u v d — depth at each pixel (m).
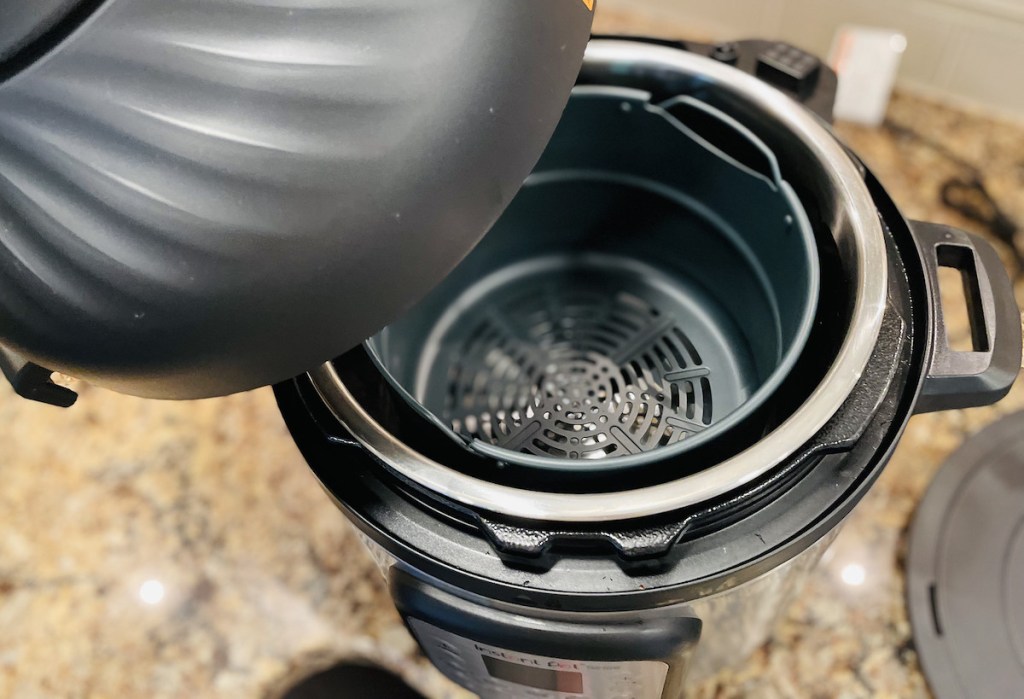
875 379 0.42
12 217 0.35
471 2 0.35
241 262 0.33
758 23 0.88
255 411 0.73
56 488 0.71
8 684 0.63
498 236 0.65
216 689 0.62
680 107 0.55
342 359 0.46
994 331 0.45
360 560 0.66
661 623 0.40
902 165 0.81
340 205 0.33
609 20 0.93
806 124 0.51
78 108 0.33
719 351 0.63
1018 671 0.56
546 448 0.58
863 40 0.81
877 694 0.58
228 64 0.33
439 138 0.34
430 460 0.41
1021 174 0.79
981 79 0.82
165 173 0.33
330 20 0.33
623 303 0.66
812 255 0.47
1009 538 0.61
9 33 0.33
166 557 0.67
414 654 0.62
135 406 0.74
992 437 0.66
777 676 0.60
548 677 0.45
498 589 0.39
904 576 0.62
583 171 0.62
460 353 0.65
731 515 0.40
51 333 0.36
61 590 0.66
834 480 0.40
